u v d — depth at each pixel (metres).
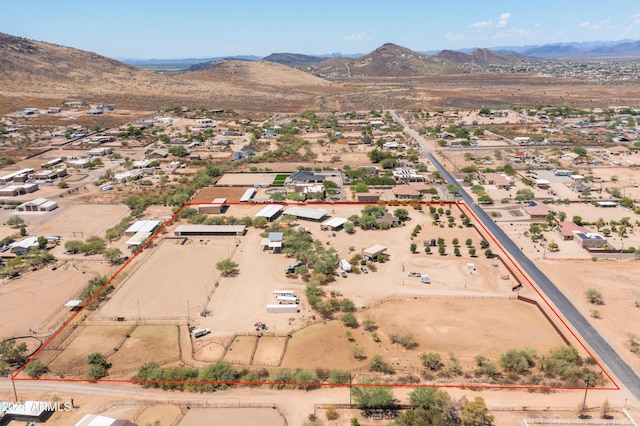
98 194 154.75
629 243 110.81
